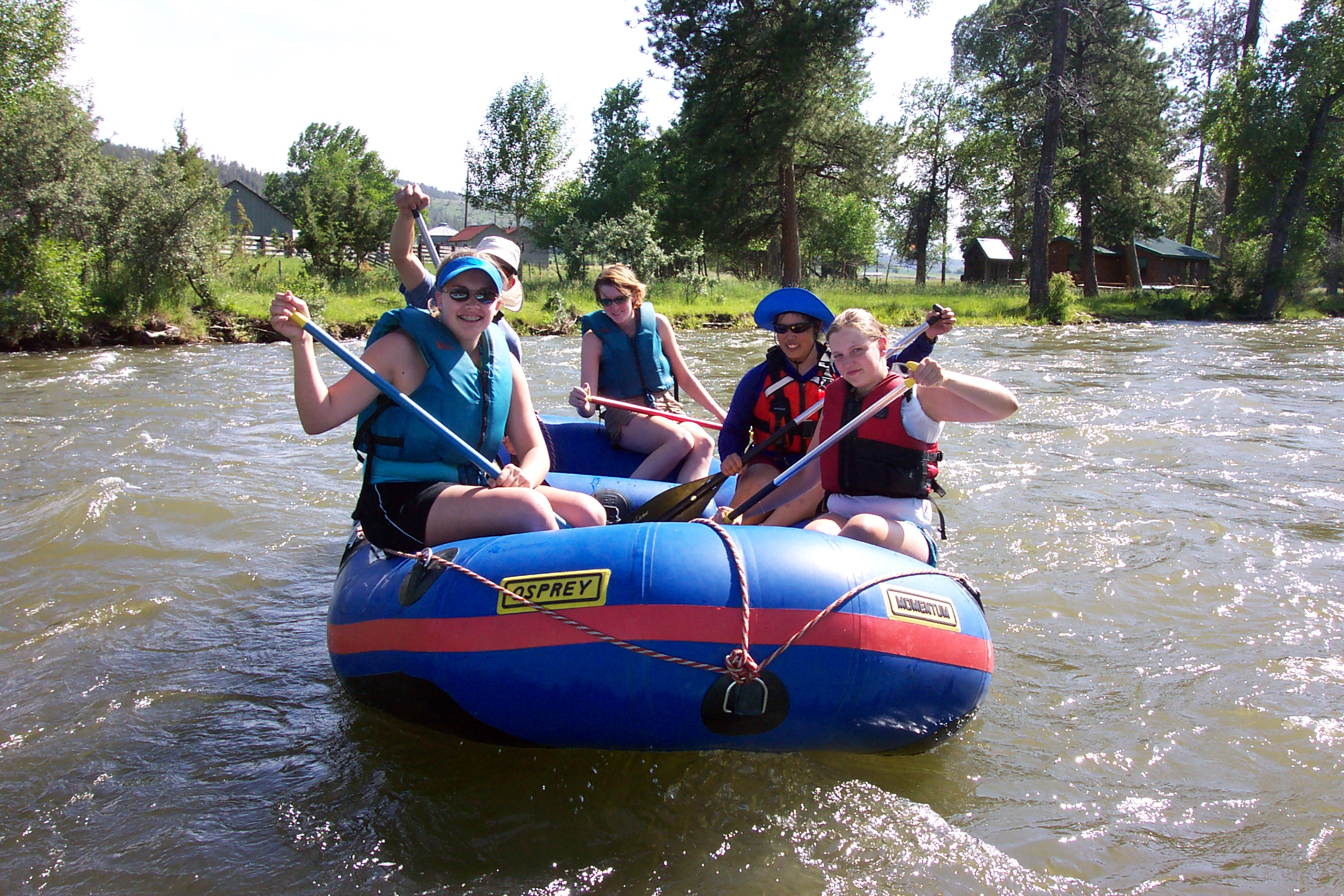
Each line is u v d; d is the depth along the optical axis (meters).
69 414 8.70
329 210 28.23
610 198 41.69
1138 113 32.47
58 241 15.92
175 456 6.93
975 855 2.41
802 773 2.79
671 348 5.28
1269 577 4.46
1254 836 2.51
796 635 2.55
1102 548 4.86
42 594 4.20
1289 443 7.62
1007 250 48.72
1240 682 3.41
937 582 2.91
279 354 14.74
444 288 3.14
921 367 3.01
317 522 5.33
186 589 4.30
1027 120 32.25
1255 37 36.97
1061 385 11.43
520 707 2.62
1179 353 16.38
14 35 24.86
